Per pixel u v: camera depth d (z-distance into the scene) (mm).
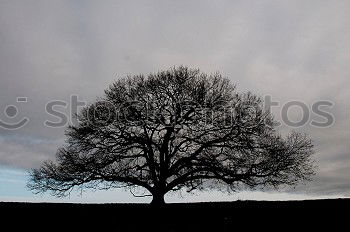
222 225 19266
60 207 21875
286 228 18594
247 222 19297
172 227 19609
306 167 29719
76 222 19875
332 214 19234
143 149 28625
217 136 28344
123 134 28516
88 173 28047
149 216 20250
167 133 28406
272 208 20578
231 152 28453
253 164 28312
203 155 28281
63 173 28359
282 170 28844
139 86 29609
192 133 28328
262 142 28750
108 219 20078
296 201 23203
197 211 20641
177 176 29094
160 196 27469
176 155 28828
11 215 20234
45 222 19797
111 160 27891
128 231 19312
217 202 24391
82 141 28500
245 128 28234
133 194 29094
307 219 19062
